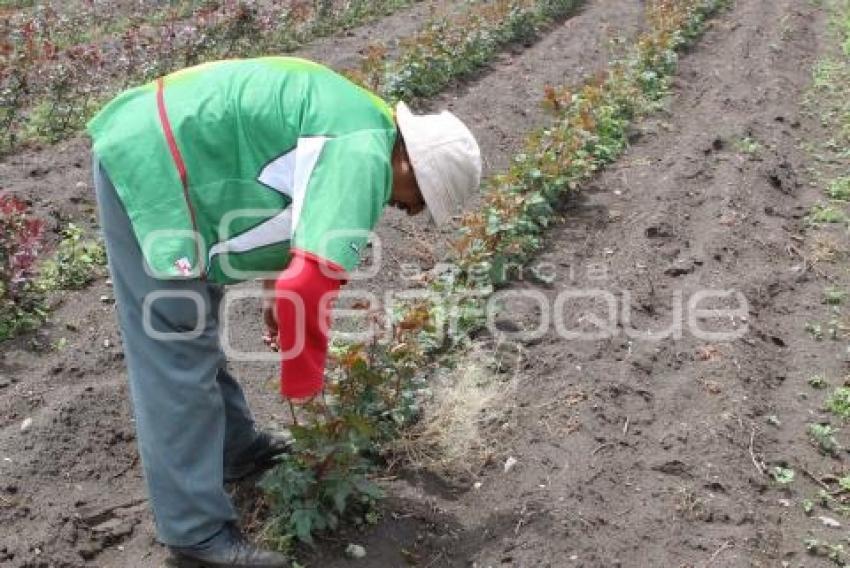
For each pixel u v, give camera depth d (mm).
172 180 3303
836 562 4145
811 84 10891
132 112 3367
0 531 4039
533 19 12906
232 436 4086
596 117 8531
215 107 3316
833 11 14664
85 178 7566
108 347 5438
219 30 11242
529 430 4715
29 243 5766
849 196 7855
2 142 8359
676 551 4035
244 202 3391
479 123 9164
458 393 4715
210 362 3557
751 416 4973
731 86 10391
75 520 4094
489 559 3939
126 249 3418
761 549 4102
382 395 4395
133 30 11172
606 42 12055
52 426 4617
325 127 3264
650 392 5098
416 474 4379
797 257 6840
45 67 9312
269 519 3998
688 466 4523
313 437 3826
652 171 8031
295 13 12133
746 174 7840
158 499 3629
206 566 3859
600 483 4371
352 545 3945
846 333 5922
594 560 3922
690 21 12344
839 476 4695
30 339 5578
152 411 3506
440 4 14469
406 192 3559
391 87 9625
